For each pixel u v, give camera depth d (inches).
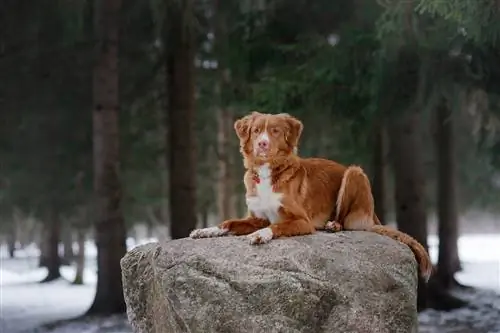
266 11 478.0
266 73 473.1
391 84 402.6
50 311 573.3
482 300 529.0
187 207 506.0
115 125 498.0
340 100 438.6
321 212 198.1
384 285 177.8
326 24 466.6
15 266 1123.3
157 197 758.5
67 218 691.4
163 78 597.0
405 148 477.1
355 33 419.5
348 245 182.4
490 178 741.9
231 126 702.5
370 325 172.2
